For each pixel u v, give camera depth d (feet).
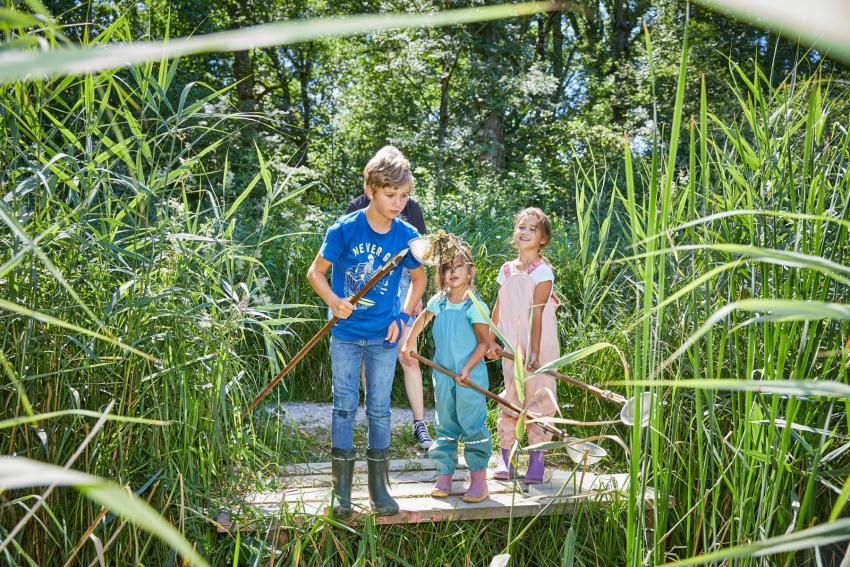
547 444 6.44
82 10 23.40
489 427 16.51
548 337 13.52
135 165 9.23
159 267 9.64
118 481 8.24
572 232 30.01
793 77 9.06
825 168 8.12
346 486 10.86
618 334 15.31
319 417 18.40
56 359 8.16
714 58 44.73
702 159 7.31
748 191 8.61
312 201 39.06
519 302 13.48
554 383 13.21
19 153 8.02
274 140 47.03
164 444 9.18
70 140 8.64
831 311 2.88
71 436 8.39
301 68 70.23
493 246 25.62
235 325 10.28
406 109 61.77
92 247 8.80
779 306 2.93
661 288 6.47
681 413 10.59
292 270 22.45
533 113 66.95
